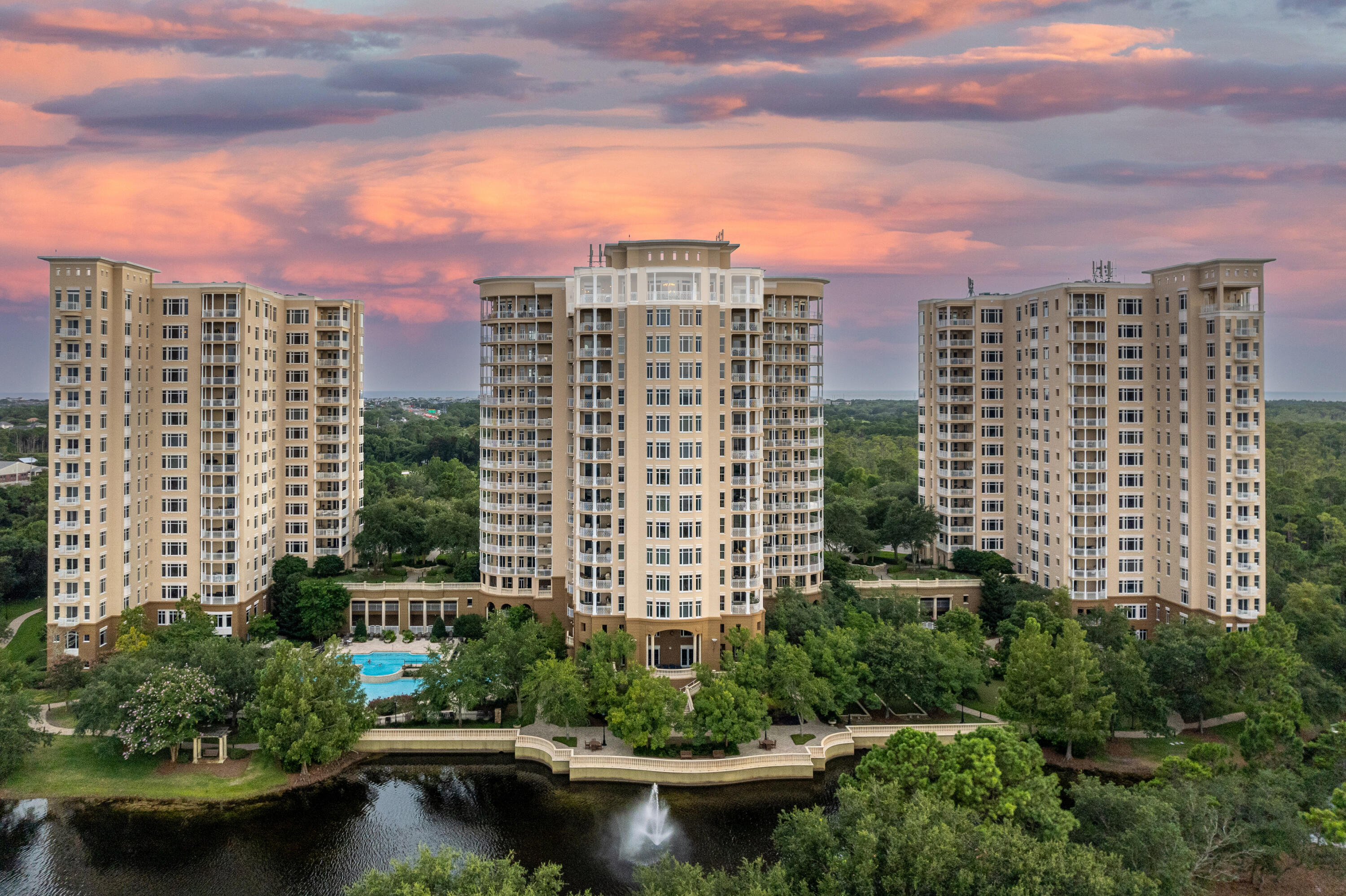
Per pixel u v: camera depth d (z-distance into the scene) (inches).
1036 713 3934.5
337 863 3225.9
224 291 5280.5
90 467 4783.5
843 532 6254.9
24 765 3855.8
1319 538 6929.1
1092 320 5506.9
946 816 2642.7
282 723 3831.2
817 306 5506.9
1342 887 2925.7
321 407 6141.7
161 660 4222.4
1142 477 5565.9
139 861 3216.0
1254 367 5002.5
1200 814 2780.5
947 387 6338.6
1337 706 4099.4
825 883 2465.6
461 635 5255.9
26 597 6205.7
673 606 4672.7
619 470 4717.0
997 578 5684.1
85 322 4751.5
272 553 5876.0
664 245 4653.1
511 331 5334.6
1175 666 4217.5
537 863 3223.4
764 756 3887.8
